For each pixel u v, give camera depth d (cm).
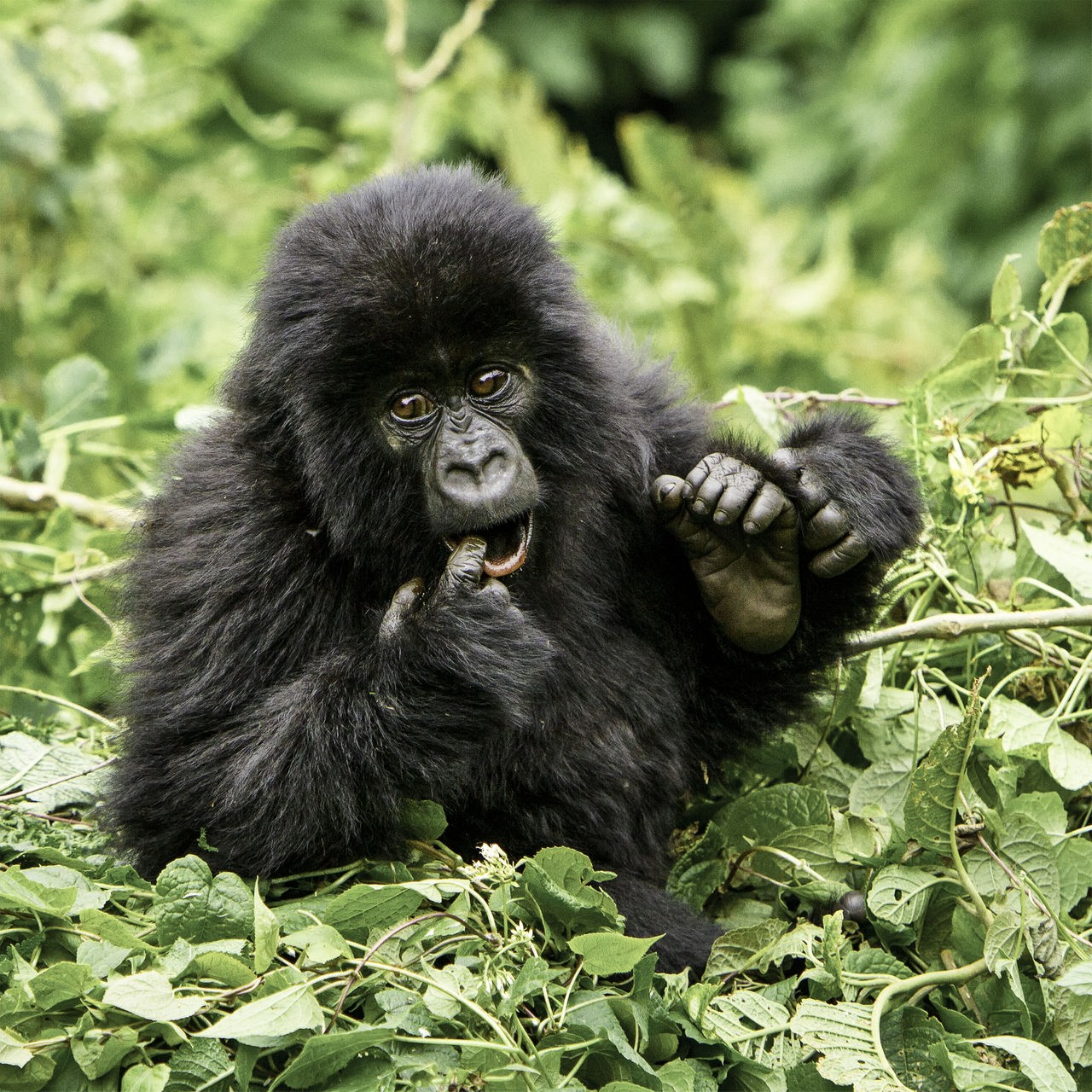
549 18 3294
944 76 2944
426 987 812
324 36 2739
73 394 1462
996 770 988
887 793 1055
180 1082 757
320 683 956
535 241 1008
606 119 3497
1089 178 2848
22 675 1312
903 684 1141
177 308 2059
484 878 865
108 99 2028
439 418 984
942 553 1122
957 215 2911
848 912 969
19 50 1936
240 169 2341
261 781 935
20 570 1292
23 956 823
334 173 2217
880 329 2462
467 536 993
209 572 994
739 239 2427
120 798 990
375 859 950
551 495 1027
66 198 2033
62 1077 766
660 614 1109
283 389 998
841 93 3195
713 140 3444
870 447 1055
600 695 1058
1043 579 1133
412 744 936
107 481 1547
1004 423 1171
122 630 1082
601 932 808
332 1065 754
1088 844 966
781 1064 838
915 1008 867
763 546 1005
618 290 2011
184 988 783
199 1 2405
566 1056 800
